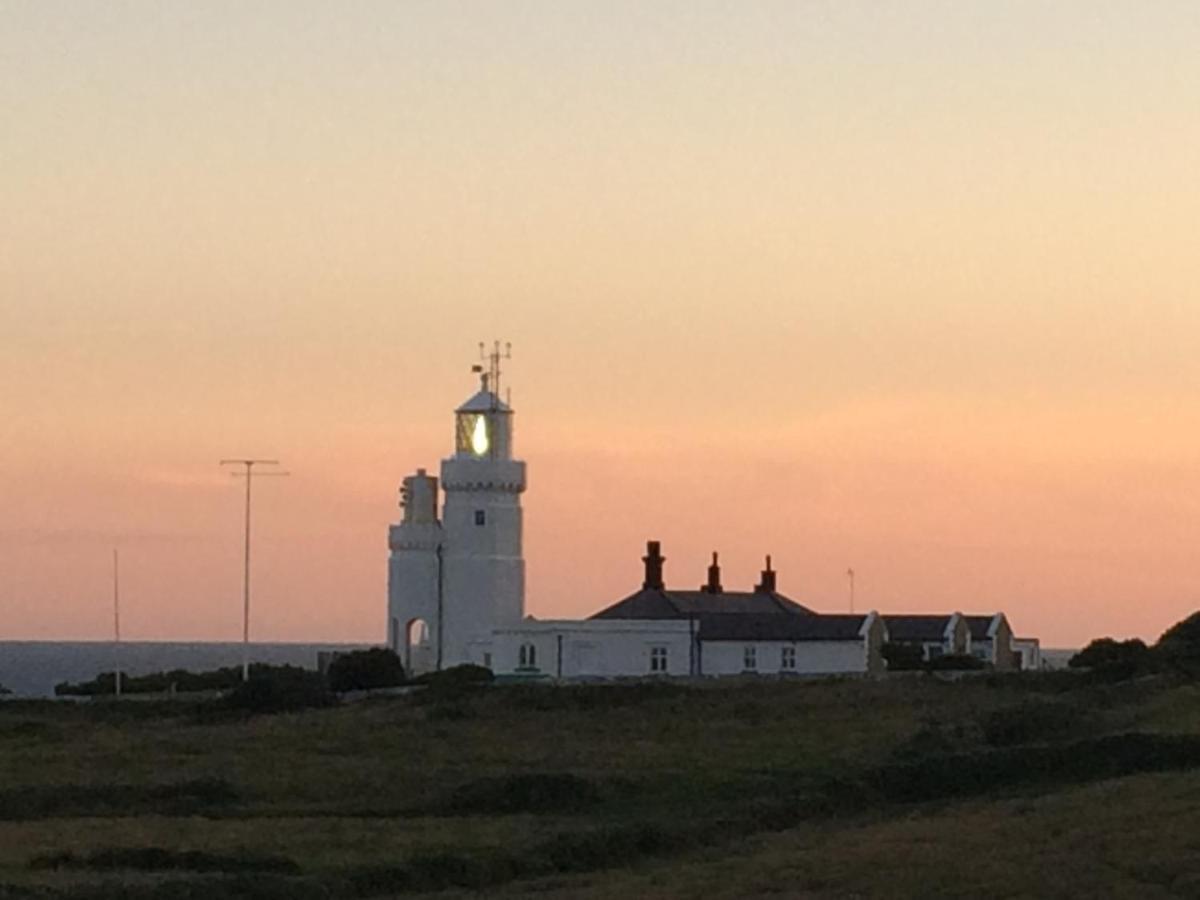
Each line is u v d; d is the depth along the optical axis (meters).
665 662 145.12
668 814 84.19
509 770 95.88
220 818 83.31
